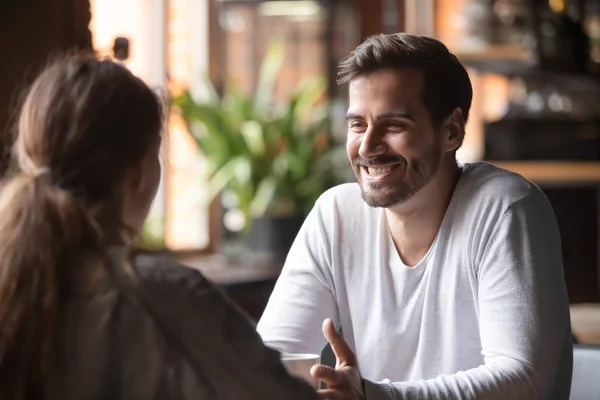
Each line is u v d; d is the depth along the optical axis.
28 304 1.31
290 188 5.30
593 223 5.23
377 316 2.26
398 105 2.10
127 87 1.41
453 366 2.18
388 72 2.12
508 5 5.06
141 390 1.38
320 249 2.34
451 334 2.18
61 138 1.37
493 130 5.16
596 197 5.21
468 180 2.22
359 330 2.30
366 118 2.14
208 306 1.42
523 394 1.92
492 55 5.05
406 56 2.12
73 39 3.07
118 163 1.39
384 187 2.13
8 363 1.31
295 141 5.34
